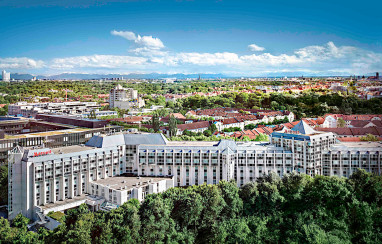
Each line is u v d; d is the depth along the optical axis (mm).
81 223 167750
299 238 163500
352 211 183125
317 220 179000
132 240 170500
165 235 181125
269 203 194875
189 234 187625
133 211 179250
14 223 199250
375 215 176375
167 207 190000
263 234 170125
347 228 171625
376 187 193750
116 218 179250
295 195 196500
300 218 176625
